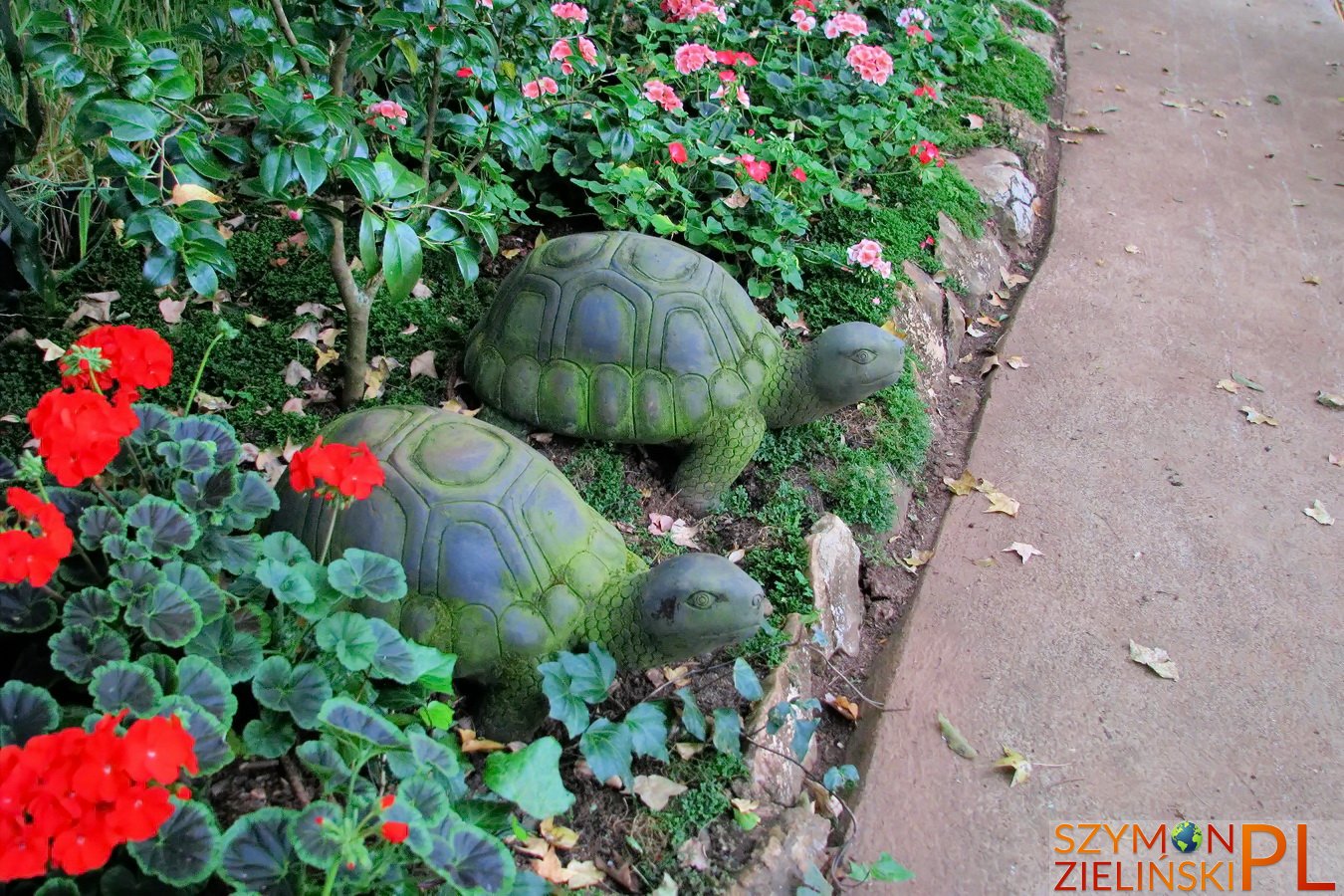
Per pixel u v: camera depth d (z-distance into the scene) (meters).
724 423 2.91
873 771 2.52
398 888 1.64
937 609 2.99
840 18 4.46
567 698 2.05
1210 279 4.67
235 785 1.92
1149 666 2.86
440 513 2.16
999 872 2.34
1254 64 6.84
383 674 1.85
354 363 2.96
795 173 3.79
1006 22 6.65
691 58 3.94
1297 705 2.79
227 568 1.94
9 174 3.03
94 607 1.71
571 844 2.09
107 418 1.65
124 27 3.17
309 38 2.53
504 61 3.23
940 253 4.32
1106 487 3.51
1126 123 5.94
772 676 2.50
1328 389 4.04
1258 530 3.37
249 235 3.55
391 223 2.26
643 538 2.84
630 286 2.86
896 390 3.58
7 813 1.25
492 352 2.94
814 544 2.86
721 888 2.08
